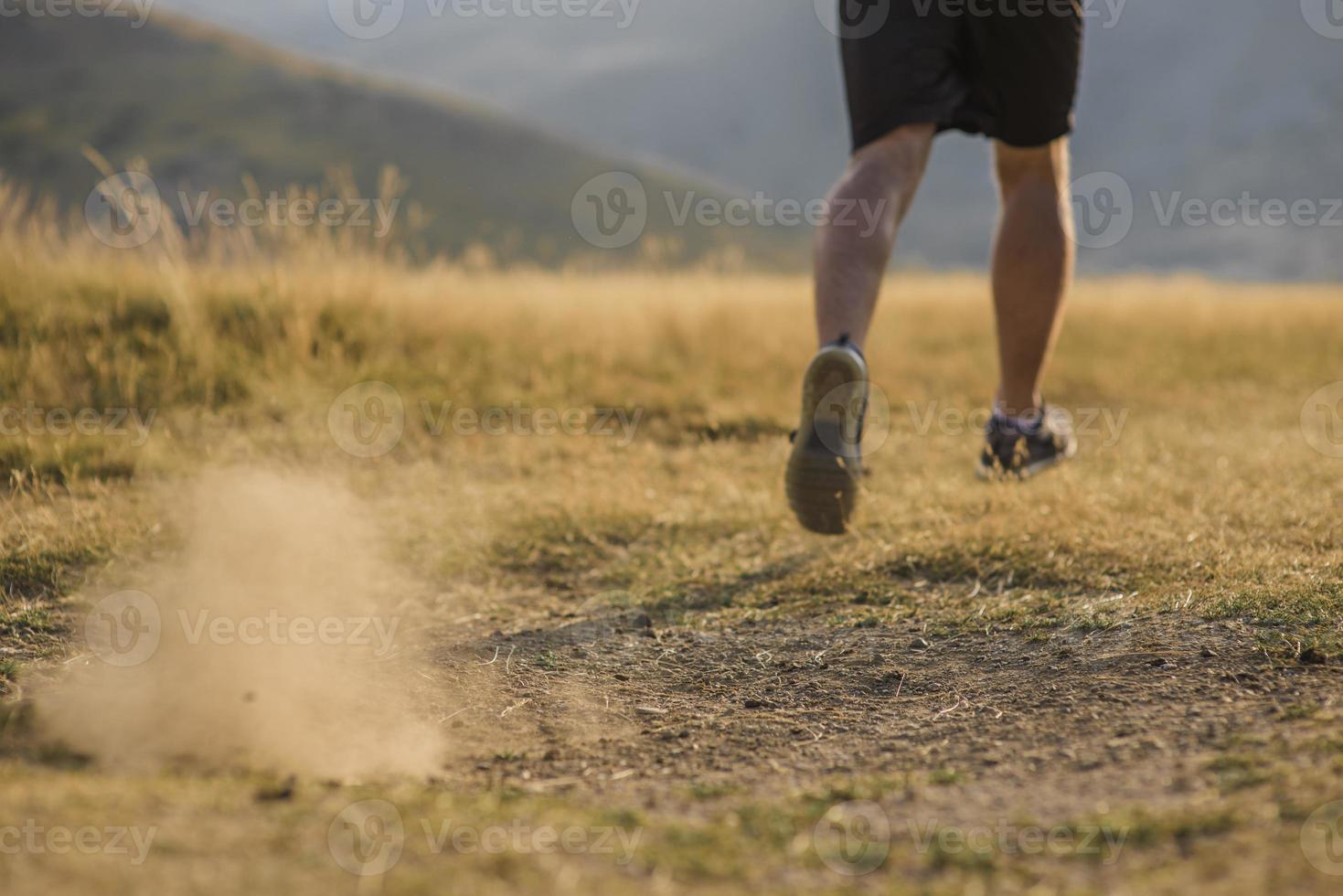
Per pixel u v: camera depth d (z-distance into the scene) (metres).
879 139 5.48
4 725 3.32
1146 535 5.41
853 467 4.87
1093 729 3.25
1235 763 2.73
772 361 11.65
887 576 5.39
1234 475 6.70
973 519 6.07
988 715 3.55
